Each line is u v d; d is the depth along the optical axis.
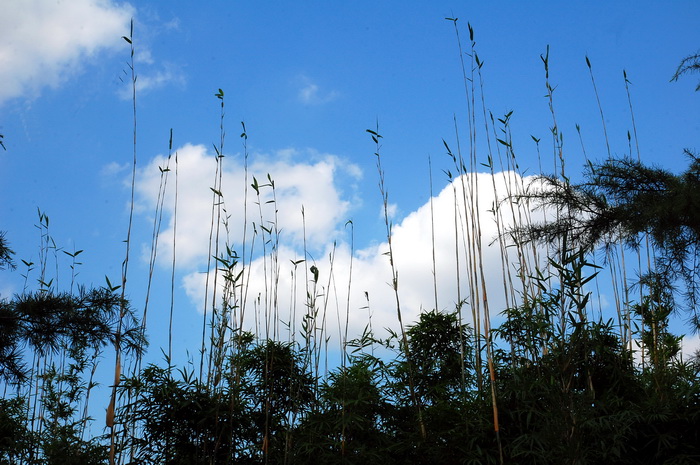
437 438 3.89
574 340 2.43
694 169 4.05
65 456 4.01
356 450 3.83
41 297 4.11
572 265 2.38
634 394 3.81
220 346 3.96
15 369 4.20
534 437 2.90
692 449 3.49
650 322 4.32
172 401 3.88
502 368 3.96
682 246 4.02
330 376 4.16
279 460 3.92
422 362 4.33
